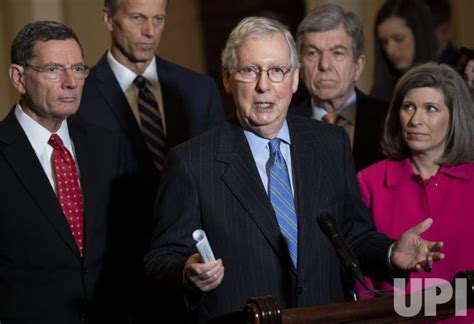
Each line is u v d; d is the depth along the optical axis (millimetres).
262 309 2965
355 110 4777
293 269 3467
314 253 3486
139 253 4137
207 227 3482
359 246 3598
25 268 3840
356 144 4723
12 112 4031
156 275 3391
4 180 3865
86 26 6469
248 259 3453
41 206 3861
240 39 3477
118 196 4055
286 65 3467
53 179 3973
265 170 3580
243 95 3477
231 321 3424
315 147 3633
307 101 4879
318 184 3568
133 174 4148
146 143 4609
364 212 3695
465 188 4074
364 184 4223
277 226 3479
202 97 4816
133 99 4691
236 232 3463
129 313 4082
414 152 4145
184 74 4848
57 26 3941
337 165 3646
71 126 4082
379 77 5859
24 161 3896
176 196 3510
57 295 3855
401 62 5801
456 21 6000
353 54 4715
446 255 4004
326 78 4664
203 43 6898
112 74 4680
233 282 3447
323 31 4656
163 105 4754
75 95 3920
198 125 4762
